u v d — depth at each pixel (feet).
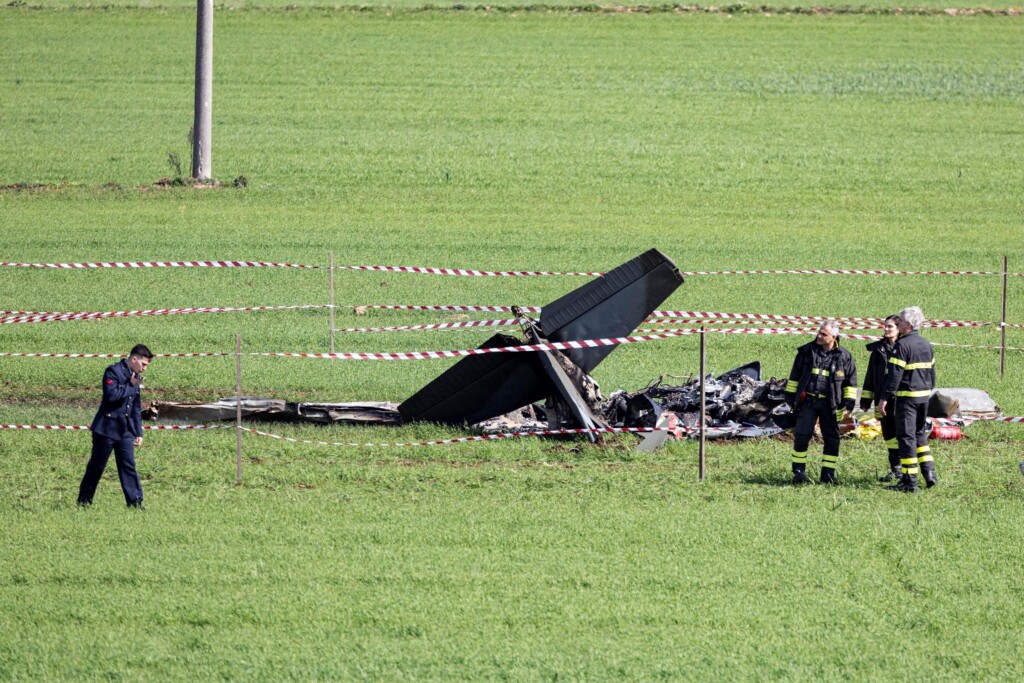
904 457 160.86
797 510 152.87
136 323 260.62
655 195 426.10
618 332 189.78
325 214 390.42
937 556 138.31
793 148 497.87
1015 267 332.19
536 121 539.70
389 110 558.15
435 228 372.17
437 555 136.56
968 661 114.73
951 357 246.27
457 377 186.91
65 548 137.18
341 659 113.29
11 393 212.02
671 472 168.86
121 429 149.59
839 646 116.98
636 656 114.21
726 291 302.45
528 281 310.86
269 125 527.40
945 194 432.66
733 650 115.75
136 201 403.34
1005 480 166.91
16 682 109.09
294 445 179.93
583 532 143.64
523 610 123.03
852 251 348.79
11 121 531.09
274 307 251.60
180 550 136.87
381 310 279.49
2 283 294.66
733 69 643.86
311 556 135.74
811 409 162.61
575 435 182.70
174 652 114.52
